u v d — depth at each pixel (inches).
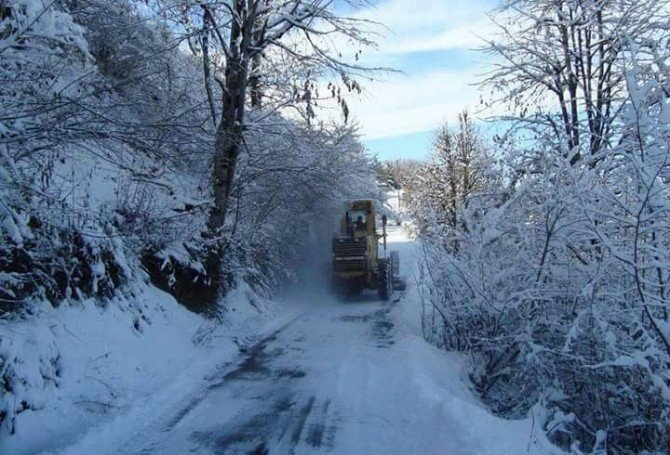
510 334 339.6
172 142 290.0
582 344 308.8
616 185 292.2
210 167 504.4
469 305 359.6
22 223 216.7
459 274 361.1
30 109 223.1
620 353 274.8
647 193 235.1
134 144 270.5
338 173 622.8
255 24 494.6
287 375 330.0
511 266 343.0
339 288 697.6
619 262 273.9
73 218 297.3
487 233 340.2
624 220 257.4
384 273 703.1
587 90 459.8
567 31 476.4
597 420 302.5
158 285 406.3
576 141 405.4
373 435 234.2
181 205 434.6
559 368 319.3
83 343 274.1
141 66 445.4
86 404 241.6
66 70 280.8
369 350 398.0
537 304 326.6
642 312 278.2
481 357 369.1
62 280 287.3
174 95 478.6
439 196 1199.6
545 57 482.6
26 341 238.1
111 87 277.4
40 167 251.1
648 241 270.1
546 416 249.6
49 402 227.3
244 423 247.3
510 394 350.3
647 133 261.7
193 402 275.6
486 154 435.2
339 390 296.2
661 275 264.2
